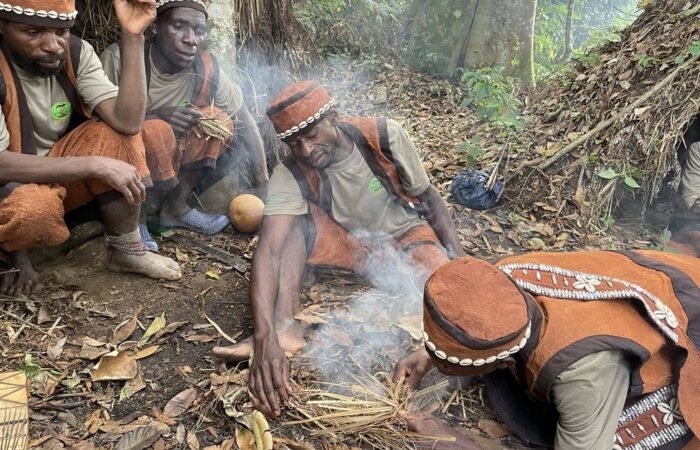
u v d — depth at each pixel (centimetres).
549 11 1062
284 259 296
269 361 249
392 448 232
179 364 271
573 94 498
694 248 385
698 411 197
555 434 214
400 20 902
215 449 228
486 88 549
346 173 301
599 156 436
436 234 329
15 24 260
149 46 349
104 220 306
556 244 399
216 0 411
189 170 368
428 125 612
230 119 376
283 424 241
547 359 187
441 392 269
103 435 230
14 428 184
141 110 292
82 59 297
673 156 425
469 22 778
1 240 280
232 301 318
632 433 207
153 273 322
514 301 181
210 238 378
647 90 444
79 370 262
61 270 322
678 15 469
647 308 194
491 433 249
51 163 275
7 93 274
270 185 304
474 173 443
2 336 274
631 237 416
